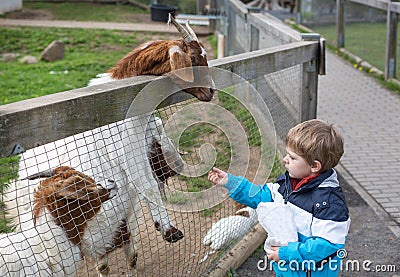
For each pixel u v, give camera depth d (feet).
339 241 8.88
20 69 35.68
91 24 53.62
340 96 29.60
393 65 31.99
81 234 10.16
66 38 46.50
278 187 10.07
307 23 50.83
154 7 55.62
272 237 9.34
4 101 27.14
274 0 65.10
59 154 11.02
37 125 8.30
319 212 8.97
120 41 46.29
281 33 19.65
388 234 15.25
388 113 26.55
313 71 17.03
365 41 36.70
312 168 9.18
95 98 9.17
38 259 9.52
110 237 11.02
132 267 12.35
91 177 10.42
